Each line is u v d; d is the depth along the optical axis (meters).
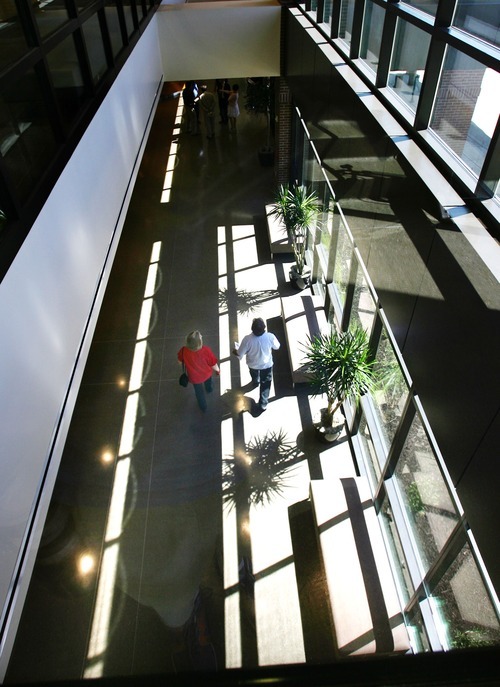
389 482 4.45
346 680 0.54
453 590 3.18
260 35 8.37
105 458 5.52
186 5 8.15
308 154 7.78
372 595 3.95
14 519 2.10
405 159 3.16
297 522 4.86
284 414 5.91
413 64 3.51
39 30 2.89
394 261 3.60
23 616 4.26
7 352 2.10
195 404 6.08
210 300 7.73
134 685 0.56
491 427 2.22
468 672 0.54
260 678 0.56
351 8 4.99
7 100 2.47
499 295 2.09
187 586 4.42
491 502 2.27
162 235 9.35
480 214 2.54
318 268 7.52
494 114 2.39
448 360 2.70
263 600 4.28
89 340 3.34
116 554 4.67
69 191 3.10
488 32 2.42
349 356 4.71
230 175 11.49
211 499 5.09
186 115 13.82
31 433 2.31
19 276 2.29
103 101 4.07
